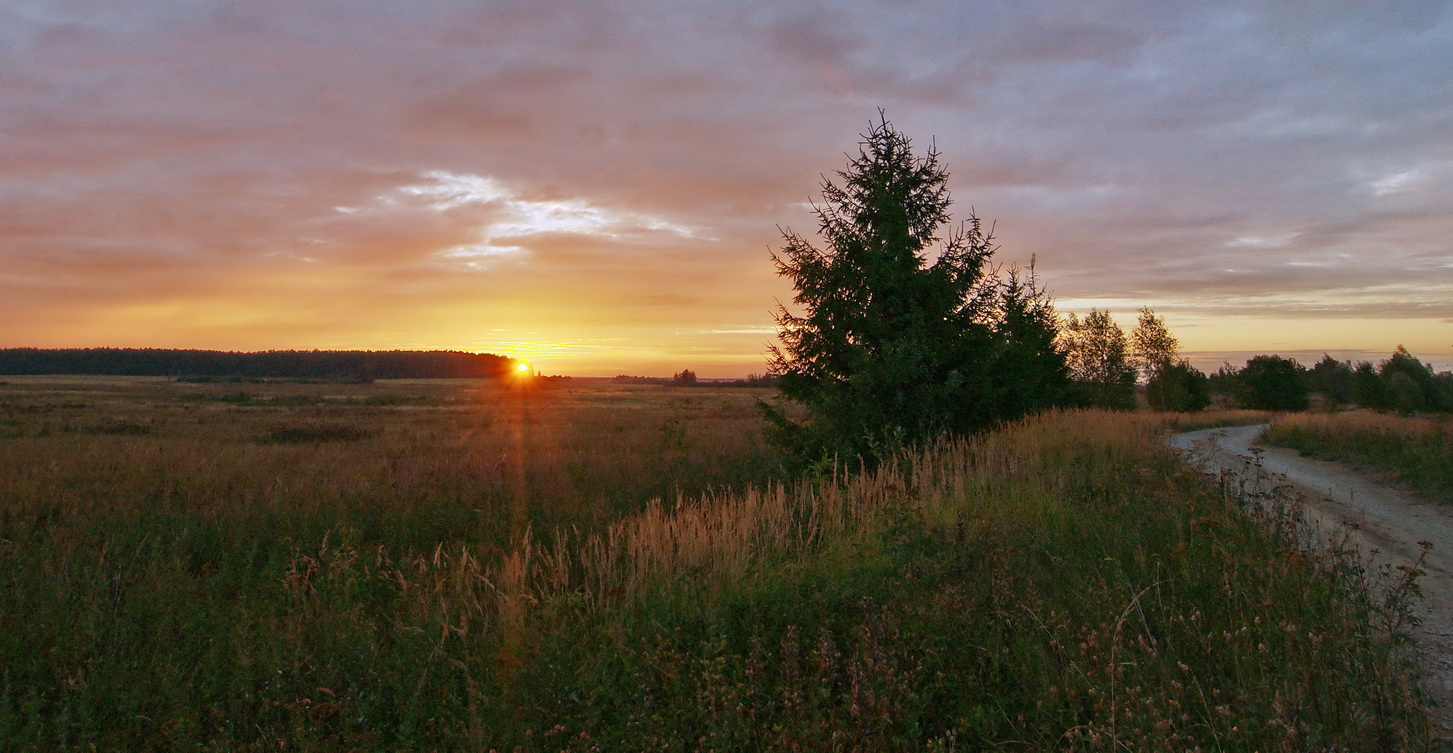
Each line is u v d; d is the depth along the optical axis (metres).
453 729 3.77
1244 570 4.65
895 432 10.48
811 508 8.09
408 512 8.81
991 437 11.43
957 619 4.12
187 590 5.84
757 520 6.98
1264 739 2.97
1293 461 16.23
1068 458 10.45
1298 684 3.20
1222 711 2.96
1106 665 3.48
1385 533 8.28
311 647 4.77
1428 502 10.47
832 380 11.73
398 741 3.67
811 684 3.74
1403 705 3.23
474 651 4.59
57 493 10.34
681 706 3.76
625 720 3.66
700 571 5.47
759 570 5.59
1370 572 5.00
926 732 3.53
